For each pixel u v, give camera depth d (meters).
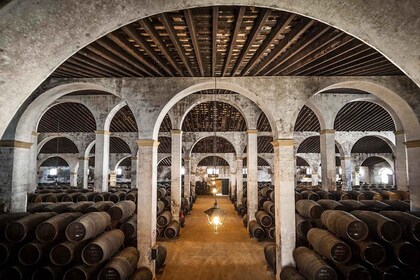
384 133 17.45
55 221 5.65
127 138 18.64
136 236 7.26
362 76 6.99
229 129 17.77
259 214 10.00
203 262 7.89
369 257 5.14
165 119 14.38
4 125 2.76
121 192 10.76
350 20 2.95
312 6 2.91
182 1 2.87
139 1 2.77
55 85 7.05
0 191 6.73
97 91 10.45
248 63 6.20
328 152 10.02
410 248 5.07
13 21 2.44
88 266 5.43
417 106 6.90
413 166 7.16
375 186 21.27
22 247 5.30
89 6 2.68
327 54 5.63
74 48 2.91
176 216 11.13
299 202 8.10
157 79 7.19
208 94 10.93
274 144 7.17
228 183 29.62
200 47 5.35
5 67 2.57
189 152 18.12
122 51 5.23
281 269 6.52
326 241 5.55
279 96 6.99
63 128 17.09
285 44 4.73
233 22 4.34
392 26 2.81
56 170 29.23
